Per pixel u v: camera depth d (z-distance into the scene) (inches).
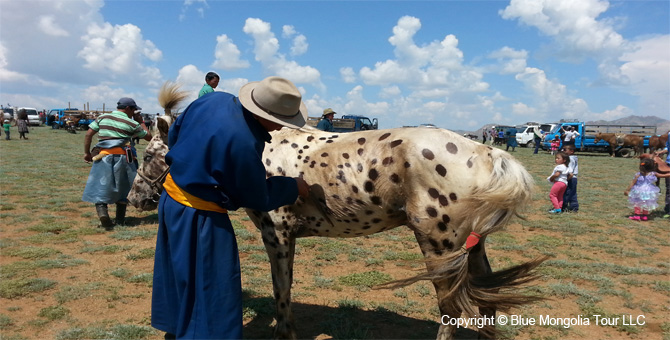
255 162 103.4
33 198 376.5
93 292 178.4
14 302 165.8
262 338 148.7
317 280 203.9
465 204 113.9
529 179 114.5
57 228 276.8
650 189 356.2
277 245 136.2
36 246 237.0
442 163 115.7
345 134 136.6
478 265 126.6
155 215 329.4
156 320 115.5
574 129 1270.9
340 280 206.5
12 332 142.1
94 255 227.9
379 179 122.6
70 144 1003.3
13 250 228.8
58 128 1720.0
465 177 113.8
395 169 120.2
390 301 183.5
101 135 278.4
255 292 187.2
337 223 133.6
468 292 112.8
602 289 199.8
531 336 155.1
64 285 184.2
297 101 108.3
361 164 125.3
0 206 331.6
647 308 179.9
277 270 136.9
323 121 412.2
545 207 419.8
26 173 523.2
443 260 111.3
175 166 105.2
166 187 112.3
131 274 201.2
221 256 107.8
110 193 276.5
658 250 271.6
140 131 285.9
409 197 119.9
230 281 108.3
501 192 109.6
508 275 114.9
